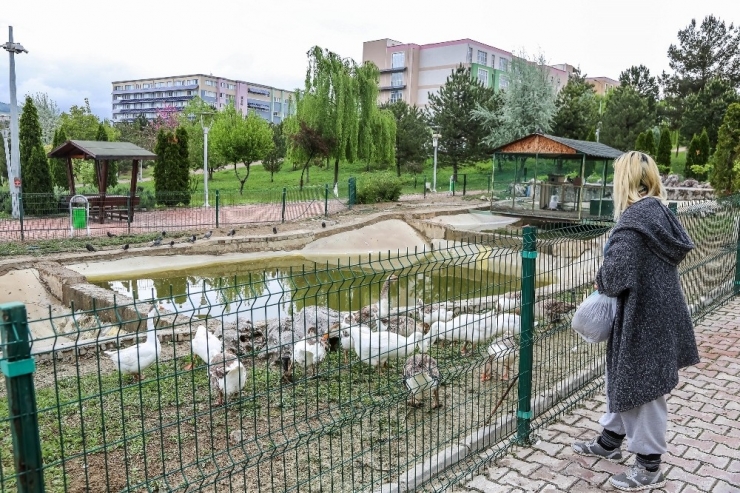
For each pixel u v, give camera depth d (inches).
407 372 212.7
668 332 153.6
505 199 975.6
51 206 950.4
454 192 1401.3
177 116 2102.6
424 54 3061.0
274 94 4913.9
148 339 233.6
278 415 214.5
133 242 732.0
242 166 2303.2
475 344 284.8
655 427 158.6
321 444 191.9
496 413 209.6
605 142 1674.5
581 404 222.8
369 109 1346.0
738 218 394.0
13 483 176.1
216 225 854.5
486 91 1662.2
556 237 226.2
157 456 183.0
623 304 155.4
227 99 4576.8
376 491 159.0
